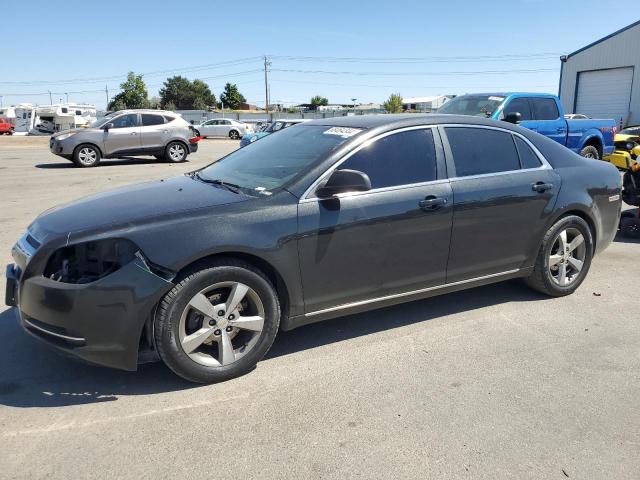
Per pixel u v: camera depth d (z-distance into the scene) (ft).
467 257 13.93
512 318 14.61
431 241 13.19
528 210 14.66
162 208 11.18
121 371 11.66
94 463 8.71
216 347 11.35
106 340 10.22
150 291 10.19
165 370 11.75
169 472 8.52
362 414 10.11
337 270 12.10
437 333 13.67
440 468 8.64
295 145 13.73
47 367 11.79
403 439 9.37
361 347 12.89
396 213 12.52
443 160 13.51
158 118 57.72
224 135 127.95
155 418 9.95
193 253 10.41
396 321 14.42
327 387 11.07
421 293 13.56
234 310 11.13
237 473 8.50
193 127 60.23
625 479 8.41
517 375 11.57
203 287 10.68
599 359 12.30
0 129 166.91
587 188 15.83
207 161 61.16
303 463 8.74
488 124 14.66
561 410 10.27
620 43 88.43
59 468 8.57
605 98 92.27
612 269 19.22
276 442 9.27
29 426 9.67
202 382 11.08
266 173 12.82
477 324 14.23
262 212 11.25
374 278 12.65
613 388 11.06
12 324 13.93
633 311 15.15
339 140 12.76
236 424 9.78
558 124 35.73
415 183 12.99
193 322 10.89
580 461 8.83
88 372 11.60
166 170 50.29
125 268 10.16
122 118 55.72
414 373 11.66
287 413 10.14
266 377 11.48
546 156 15.47
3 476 8.36
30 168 51.85
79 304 10.03
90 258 10.31
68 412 10.12
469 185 13.64
